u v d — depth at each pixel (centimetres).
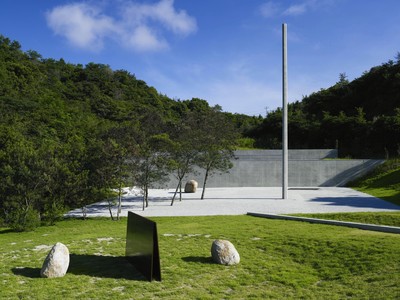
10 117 3719
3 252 1098
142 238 863
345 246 989
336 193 2655
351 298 678
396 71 4978
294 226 1325
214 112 2423
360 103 5200
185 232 1310
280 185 3416
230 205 2081
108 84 6669
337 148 4225
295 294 722
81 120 4703
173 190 3166
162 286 769
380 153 3919
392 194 2397
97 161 1748
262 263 923
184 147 2144
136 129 1986
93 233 1368
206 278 820
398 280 722
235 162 3422
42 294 720
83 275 846
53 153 1834
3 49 5938
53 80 6156
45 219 1688
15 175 1675
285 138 2327
